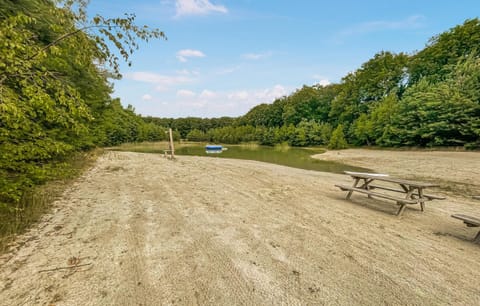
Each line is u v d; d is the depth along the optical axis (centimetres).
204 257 259
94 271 228
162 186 636
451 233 333
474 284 213
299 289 204
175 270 232
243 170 968
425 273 230
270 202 488
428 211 439
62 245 281
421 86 2267
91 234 316
